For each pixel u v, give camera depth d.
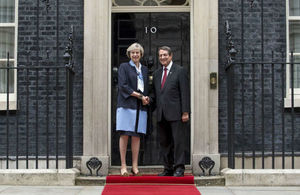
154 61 6.82
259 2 6.61
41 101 6.54
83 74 6.52
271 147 6.49
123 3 6.93
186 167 6.64
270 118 6.52
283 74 6.17
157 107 6.05
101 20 6.48
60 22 6.60
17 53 6.61
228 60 6.15
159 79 6.09
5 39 6.83
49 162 6.45
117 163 6.77
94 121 6.41
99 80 6.43
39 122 6.53
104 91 6.44
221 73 6.52
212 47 6.46
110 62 6.71
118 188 5.62
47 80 6.16
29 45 6.61
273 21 6.61
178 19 6.88
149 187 5.69
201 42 6.45
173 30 6.86
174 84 5.98
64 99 6.55
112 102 6.79
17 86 6.38
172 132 5.98
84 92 6.44
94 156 6.38
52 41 6.60
